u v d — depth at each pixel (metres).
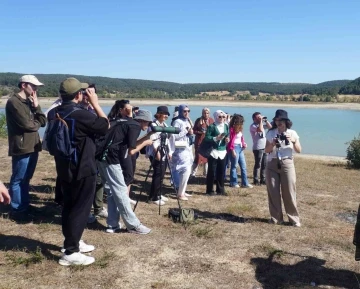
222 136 7.98
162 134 6.71
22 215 5.82
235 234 5.71
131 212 5.39
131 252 4.85
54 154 4.20
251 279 4.36
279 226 6.18
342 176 11.84
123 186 5.29
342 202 8.12
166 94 129.50
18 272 4.20
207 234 5.61
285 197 6.22
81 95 4.41
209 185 8.18
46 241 5.06
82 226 4.41
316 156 20.05
